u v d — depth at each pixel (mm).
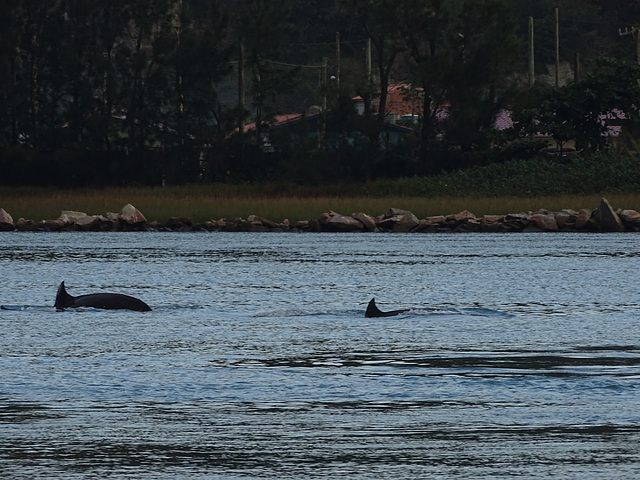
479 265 65250
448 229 107375
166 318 40344
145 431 21891
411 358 30984
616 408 23953
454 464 19469
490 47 145250
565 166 135000
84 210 115375
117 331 36656
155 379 27484
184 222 109500
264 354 31688
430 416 23203
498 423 22562
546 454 20141
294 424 22484
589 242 89188
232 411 23766
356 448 20594
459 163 148000
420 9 147125
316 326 38281
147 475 18844
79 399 24969
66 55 150750
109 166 149625
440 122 149875
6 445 20812
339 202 119375
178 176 150500
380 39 150125
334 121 146625
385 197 131875
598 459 19781
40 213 113250
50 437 21438
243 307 43938
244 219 111250
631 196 120125
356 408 24047
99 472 19031
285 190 138875
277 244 87062
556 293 49844
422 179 139375
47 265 64812
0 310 42281
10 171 148500
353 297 48094
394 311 41375
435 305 45156
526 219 107375
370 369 29062
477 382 27062
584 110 151000
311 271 61188
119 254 74500
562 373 28328
